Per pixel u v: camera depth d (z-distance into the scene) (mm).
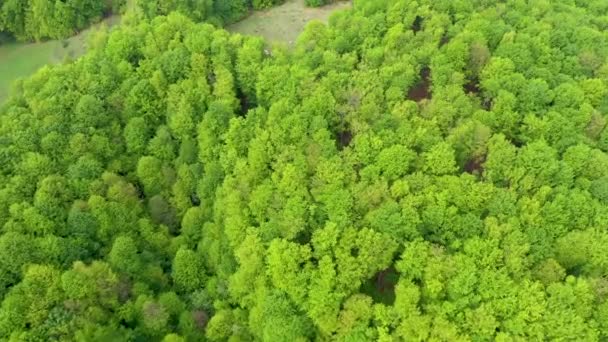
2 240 96062
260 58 126125
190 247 109250
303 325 87688
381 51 121312
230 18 169125
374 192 94250
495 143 99250
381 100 111688
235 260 100938
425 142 100938
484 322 80375
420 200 92188
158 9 156625
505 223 88812
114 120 121875
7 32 174125
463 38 119375
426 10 129750
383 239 88562
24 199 107062
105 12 176125
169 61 125875
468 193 92625
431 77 114875
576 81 113125
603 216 89250
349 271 87688
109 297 95625
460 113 105875
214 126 114688
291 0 176625
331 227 90375
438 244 89500
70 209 106375
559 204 90125
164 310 95438
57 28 170500
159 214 112062
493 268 84812
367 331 83500
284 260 89812
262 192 99812
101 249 104188
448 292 84375
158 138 118250
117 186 109812
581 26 126125
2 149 112250
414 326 81438
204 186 110500
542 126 102000
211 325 94625
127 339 93312
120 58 130250
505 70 111875
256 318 91875
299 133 106312
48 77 130250
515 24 128125
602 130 103438
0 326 88250
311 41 129375
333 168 99250
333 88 115062
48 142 114000
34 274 92750
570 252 86750
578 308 81000
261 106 116688
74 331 89625
